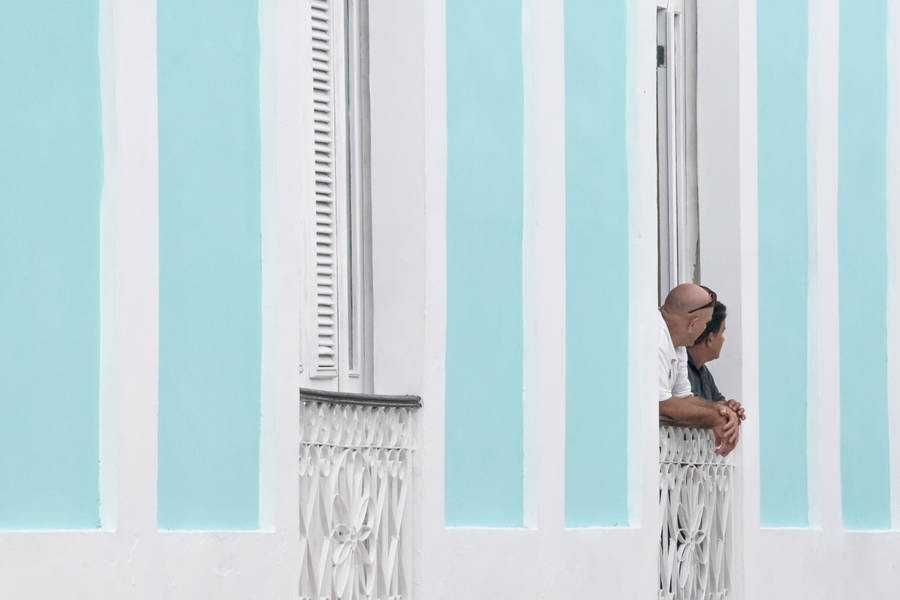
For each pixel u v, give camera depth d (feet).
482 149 53.26
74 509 40.88
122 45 41.88
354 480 48.55
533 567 54.03
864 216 70.59
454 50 52.37
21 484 39.88
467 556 51.83
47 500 40.34
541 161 55.06
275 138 45.75
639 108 58.90
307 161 51.03
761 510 64.54
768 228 65.77
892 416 71.56
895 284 71.56
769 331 65.41
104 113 41.78
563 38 56.08
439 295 51.49
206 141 44.21
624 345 58.39
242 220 45.14
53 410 40.55
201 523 43.73
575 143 56.54
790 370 66.39
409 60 51.62
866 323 70.44
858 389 69.77
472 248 52.80
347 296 52.03
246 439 45.09
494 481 53.31
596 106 57.52
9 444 39.68
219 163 44.55
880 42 72.08
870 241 70.85
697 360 61.57
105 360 41.57
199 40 44.09
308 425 46.85
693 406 59.82
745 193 64.49
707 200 64.95
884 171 71.72
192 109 43.86
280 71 45.88
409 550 50.55
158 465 42.57
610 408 57.72
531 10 55.11
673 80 65.36
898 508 71.51
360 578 48.73
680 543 60.95
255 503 45.27
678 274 65.16
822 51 68.44
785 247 66.54
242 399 45.01
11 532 39.01
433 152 51.47
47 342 40.52
